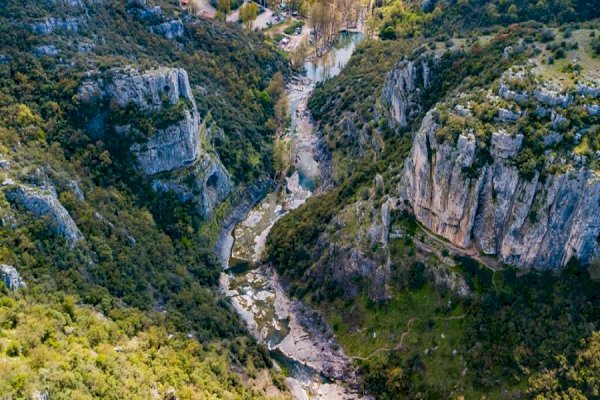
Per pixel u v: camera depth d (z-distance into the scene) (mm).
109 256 124812
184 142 161125
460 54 155125
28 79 145375
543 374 104438
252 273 155000
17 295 94000
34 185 116062
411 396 116938
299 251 150125
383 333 126812
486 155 116562
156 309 124938
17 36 149750
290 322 140250
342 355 129375
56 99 146250
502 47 146500
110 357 91500
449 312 120312
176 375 102812
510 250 116562
